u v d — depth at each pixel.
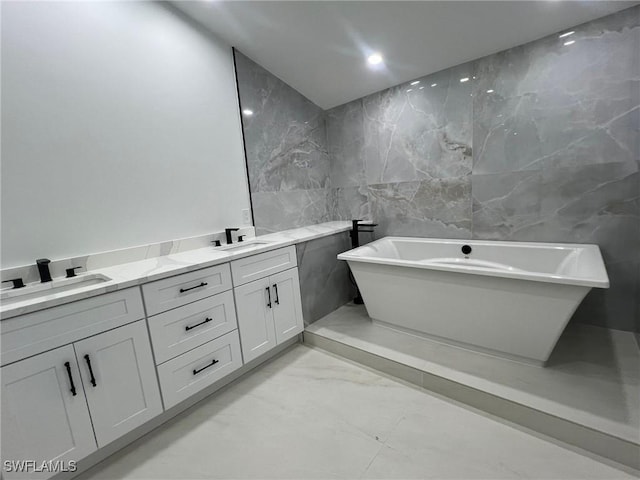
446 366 1.83
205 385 1.77
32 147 1.52
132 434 1.55
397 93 2.76
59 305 1.23
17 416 1.15
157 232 2.03
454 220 2.61
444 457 1.34
